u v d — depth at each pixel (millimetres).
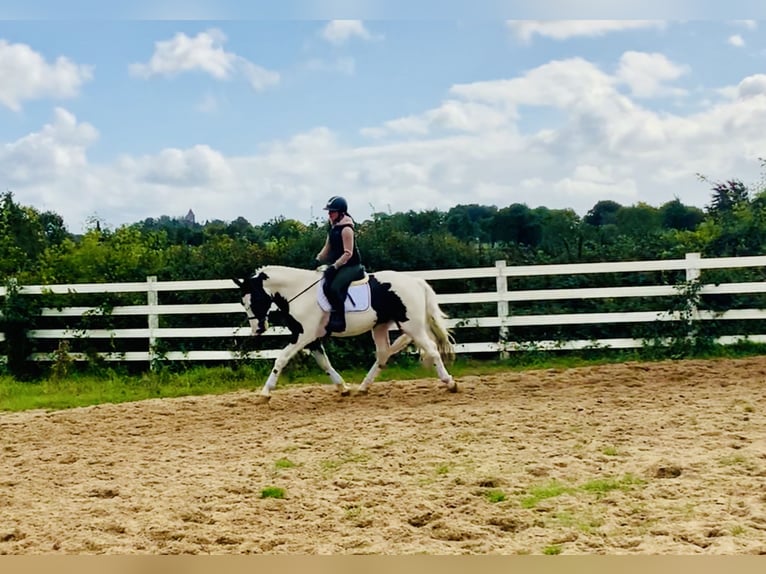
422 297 9648
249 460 6895
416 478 6066
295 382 11547
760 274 12664
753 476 5637
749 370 10172
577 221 15961
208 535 4953
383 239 13797
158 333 12664
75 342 13164
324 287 9469
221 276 13883
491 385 10211
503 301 12383
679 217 16766
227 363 13008
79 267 14508
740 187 15391
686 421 7418
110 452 7551
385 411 8820
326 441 7445
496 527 4973
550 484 5742
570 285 13156
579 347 12320
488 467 6227
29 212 18969
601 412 8023
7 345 12922
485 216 16578
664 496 5328
